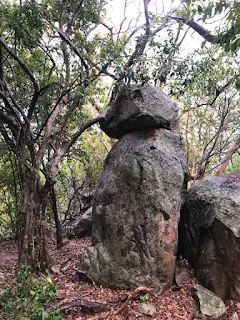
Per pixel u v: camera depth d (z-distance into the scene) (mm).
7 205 10227
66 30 6867
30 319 3641
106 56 6605
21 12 6531
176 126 6527
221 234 5281
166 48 5656
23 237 5742
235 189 5730
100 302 4762
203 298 5109
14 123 6395
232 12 3365
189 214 6156
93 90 9422
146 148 5965
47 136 6102
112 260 5648
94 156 13047
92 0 7301
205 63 5918
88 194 13266
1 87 6402
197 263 5734
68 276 6156
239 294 5164
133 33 7039
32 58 7887
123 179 5941
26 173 6078
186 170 6207
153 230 5500
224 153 11172
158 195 5613
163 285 5375
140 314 4676
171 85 6781
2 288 5191
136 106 6227
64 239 11047
